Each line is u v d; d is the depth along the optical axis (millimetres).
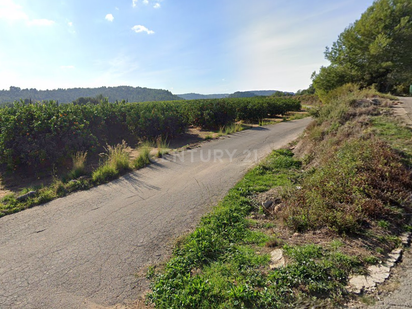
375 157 4391
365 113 7582
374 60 21453
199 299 2350
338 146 6078
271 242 3184
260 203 4711
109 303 2496
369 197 3705
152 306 2424
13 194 5742
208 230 3678
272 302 2213
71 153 8156
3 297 2600
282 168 6906
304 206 3936
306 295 2262
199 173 6902
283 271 2555
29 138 7309
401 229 3105
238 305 2244
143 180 6484
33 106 8195
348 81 22672
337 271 2457
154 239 3689
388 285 2273
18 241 3736
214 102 17266
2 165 7691
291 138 11734
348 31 23141
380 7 22172
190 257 3094
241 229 3740
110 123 11281
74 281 2832
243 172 6797
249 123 19172
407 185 3797
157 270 2990
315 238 3148
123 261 3189
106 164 7332
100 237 3791
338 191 3895
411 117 6727
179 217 4359
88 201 5230
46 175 7359
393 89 22672
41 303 2510
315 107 10539
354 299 2158
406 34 20750
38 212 4754
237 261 2900
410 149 4656
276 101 27344
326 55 25344
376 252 2736
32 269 3064
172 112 13383
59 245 3598
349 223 3133
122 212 4652
